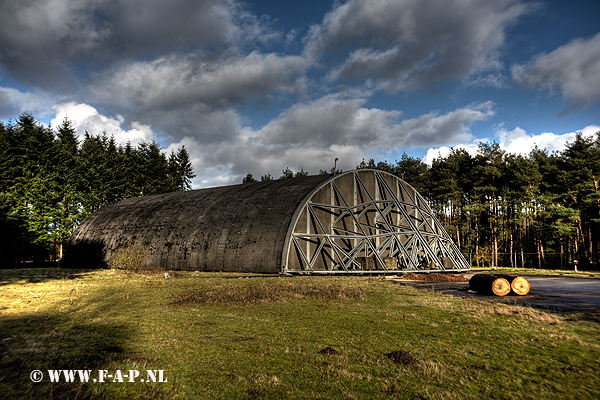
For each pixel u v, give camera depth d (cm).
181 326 1030
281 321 1107
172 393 568
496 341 899
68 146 6538
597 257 5909
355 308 1353
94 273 3106
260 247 2941
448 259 4100
